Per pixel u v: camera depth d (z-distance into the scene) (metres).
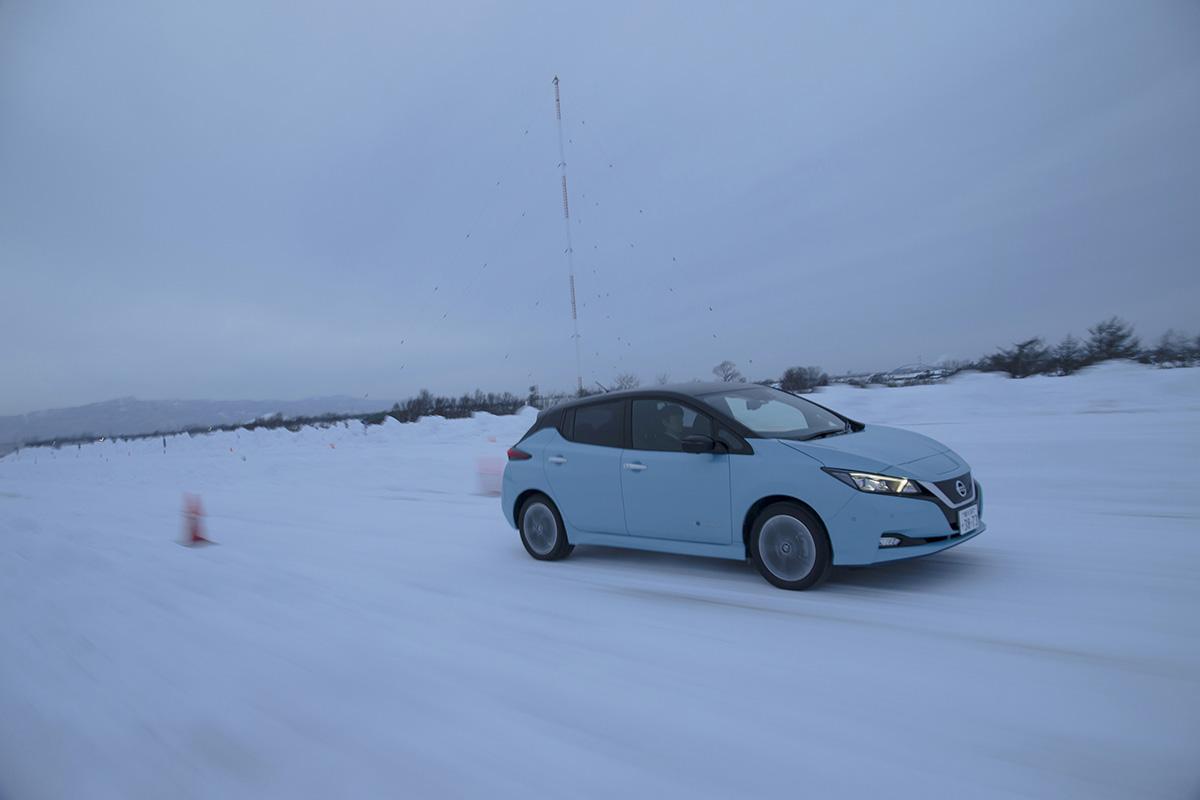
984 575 5.19
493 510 9.93
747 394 6.12
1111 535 5.99
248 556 7.72
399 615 5.23
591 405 6.54
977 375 24.97
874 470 4.86
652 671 3.92
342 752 3.22
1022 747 2.88
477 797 2.79
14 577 7.13
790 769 2.84
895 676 3.62
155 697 3.99
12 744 3.58
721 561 6.24
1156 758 2.74
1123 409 14.30
